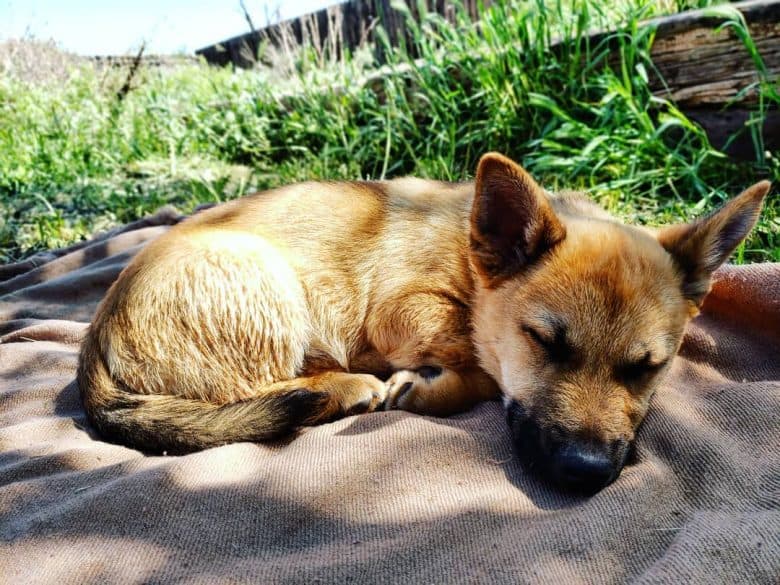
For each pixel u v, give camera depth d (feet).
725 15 2.24
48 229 2.78
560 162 2.43
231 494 1.02
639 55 2.51
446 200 1.48
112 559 0.91
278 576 0.87
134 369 1.27
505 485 1.04
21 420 1.34
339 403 1.28
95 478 1.08
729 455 1.04
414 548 0.90
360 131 3.21
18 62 5.55
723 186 2.23
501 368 1.23
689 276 1.22
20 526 0.97
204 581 0.86
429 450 1.10
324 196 1.53
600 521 0.91
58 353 1.61
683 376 1.31
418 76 3.01
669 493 0.99
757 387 1.18
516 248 1.23
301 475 1.06
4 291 2.12
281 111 3.81
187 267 1.31
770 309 1.36
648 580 0.79
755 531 0.85
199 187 3.14
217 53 7.02
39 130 3.86
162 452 1.19
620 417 1.07
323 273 1.44
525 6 2.97
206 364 1.29
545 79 2.70
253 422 1.19
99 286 2.04
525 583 0.82
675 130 2.48
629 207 2.25
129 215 2.96
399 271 1.40
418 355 1.37
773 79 2.28
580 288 1.13
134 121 4.06
